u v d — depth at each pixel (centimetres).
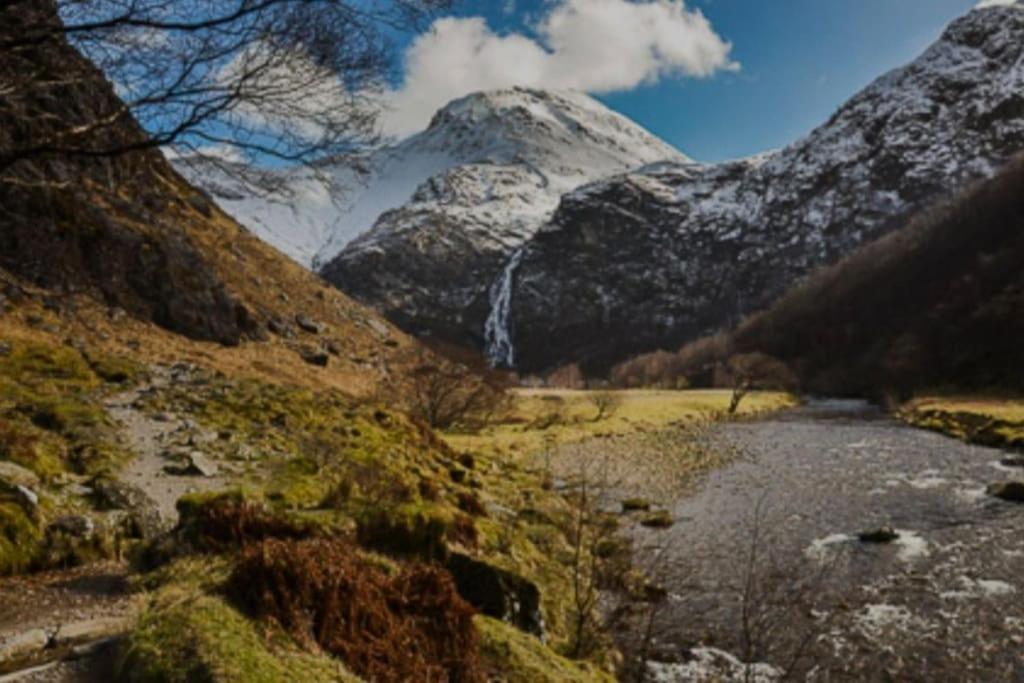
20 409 1930
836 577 1861
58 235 3641
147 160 732
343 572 686
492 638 828
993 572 1897
